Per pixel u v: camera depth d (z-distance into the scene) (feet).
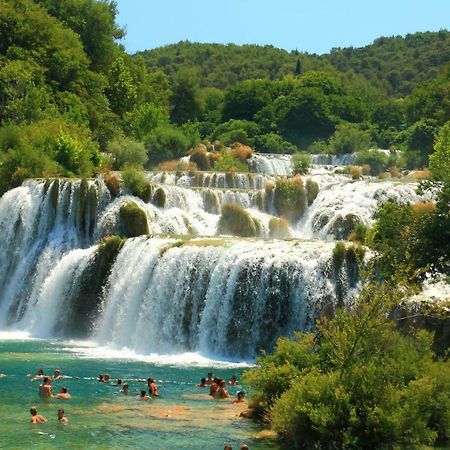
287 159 250.16
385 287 67.00
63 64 260.42
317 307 109.81
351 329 63.72
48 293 141.59
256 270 114.83
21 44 256.32
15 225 160.76
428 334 70.90
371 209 159.02
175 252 123.44
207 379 87.51
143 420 69.36
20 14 261.44
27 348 116.88
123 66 299.99
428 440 59.52
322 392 60.85
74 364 101.04
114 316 128.47
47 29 263.90
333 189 169.07
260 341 112.57
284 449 60.29
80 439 62.49
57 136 196.03
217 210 165.78
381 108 402.93
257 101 408.67
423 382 61.31
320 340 75.77
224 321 115.14
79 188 157.69
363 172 236.84
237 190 169.37
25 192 162.30
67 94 249.14
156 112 274.98
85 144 197.98
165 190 162.50
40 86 238.27
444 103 283.79
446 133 136.26
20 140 191.62
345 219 153.79
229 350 113.70
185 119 391.24
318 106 381.60
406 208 95.50
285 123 382.83
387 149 325.21
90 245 155.33
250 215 156.25
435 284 105.19
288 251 115.55
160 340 120.37
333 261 110.52
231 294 115.24
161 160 249.55
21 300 150.71
